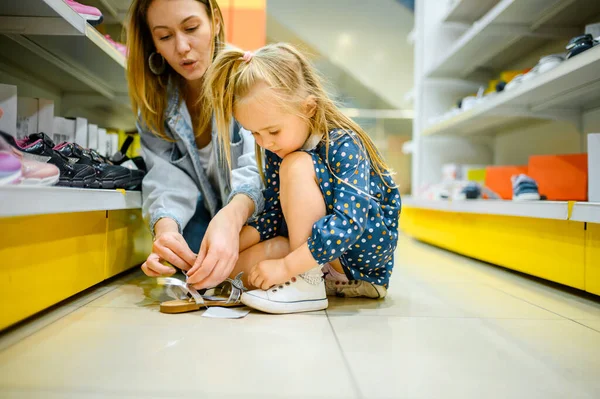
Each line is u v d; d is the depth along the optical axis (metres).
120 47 1.54
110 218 1.19
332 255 0.88
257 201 1.11
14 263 0.76
